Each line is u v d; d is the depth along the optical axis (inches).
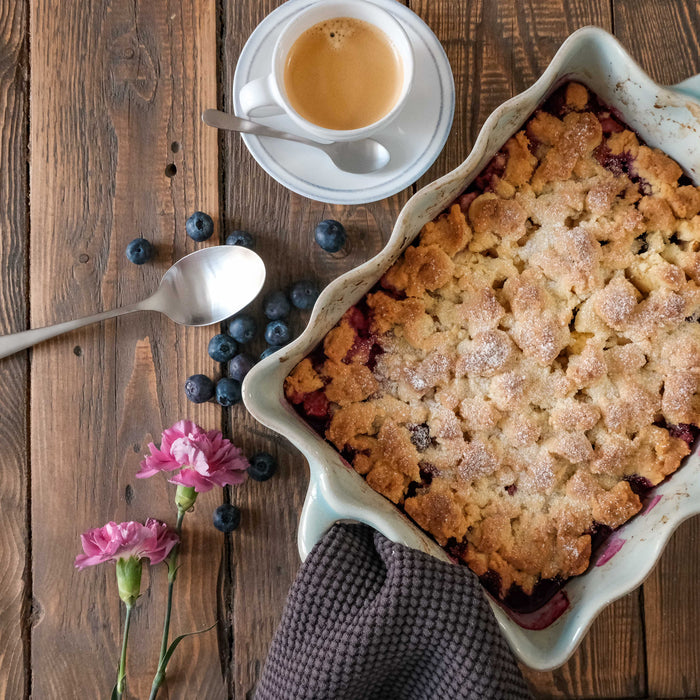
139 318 26.8
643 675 26.5
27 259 27.0
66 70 26.9
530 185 24.5
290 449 26.6
